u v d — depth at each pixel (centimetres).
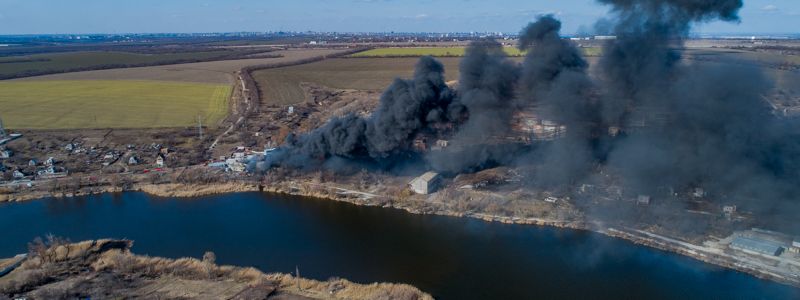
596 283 7200
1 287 6700
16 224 9331
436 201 10088
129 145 14175
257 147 14012
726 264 7456
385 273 7544
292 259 7994
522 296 6912
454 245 8419
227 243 8562
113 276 7188
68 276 7212
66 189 10919
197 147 14088
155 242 8600
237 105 19938
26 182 11381
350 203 10312
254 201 10531
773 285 6931
